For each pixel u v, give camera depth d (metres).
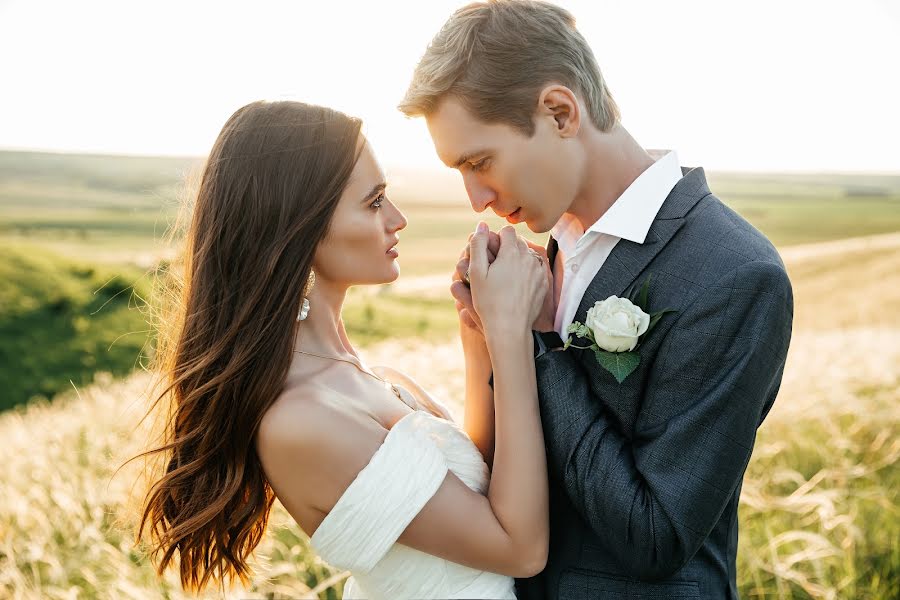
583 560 1.73
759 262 1.53
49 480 3.80
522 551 1.60
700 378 1.55
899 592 3.05
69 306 15.53
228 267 1.67
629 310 1.58
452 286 1.87
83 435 4.47
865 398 4.98
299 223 1.63
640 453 1.59
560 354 1.72
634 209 1.67
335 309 1.80
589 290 1.71
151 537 1.83
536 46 1.65
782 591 2.90
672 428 1.54
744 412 1.52
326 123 1.67
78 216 28.94
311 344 1.73
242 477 1.66
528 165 1.68
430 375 5.12
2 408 11.45
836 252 22.95
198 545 1.74
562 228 1.95
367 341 13.91
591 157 1.74
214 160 1.70
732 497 1.76
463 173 1.76
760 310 1.51
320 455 1.55
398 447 1.57
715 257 1.57
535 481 1.61
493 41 1.64
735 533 1.84
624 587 1.68
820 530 3.26
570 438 1.63
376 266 1.73
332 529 1.55
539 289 1.73
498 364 1.66
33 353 13.52
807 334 6.88
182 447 1.70
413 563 1.65
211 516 1.65
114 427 4.39
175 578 2.78
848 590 3.01
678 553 1.53
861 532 3.36
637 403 1.65
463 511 1.57
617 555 1.60
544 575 1.82
